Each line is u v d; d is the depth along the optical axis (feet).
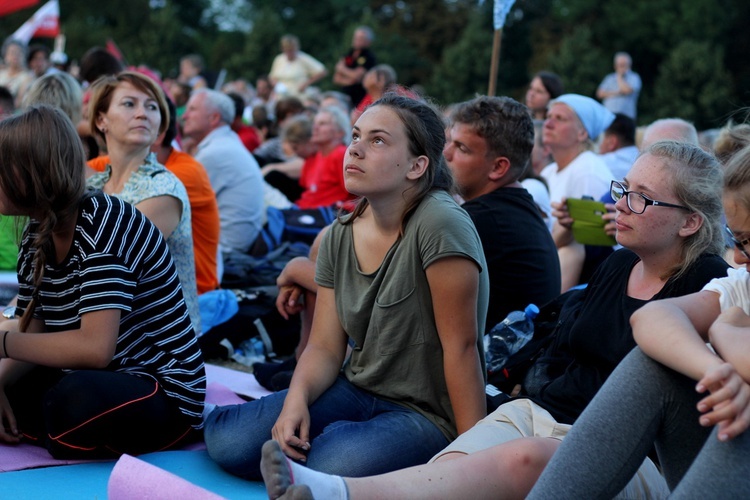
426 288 9.81
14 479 9.83
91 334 10.09
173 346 10.82
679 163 9.28
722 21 117.91
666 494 8.61
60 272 10.44
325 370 10.29
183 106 38.65
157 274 10.69
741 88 115.65
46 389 11.09
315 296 12.71
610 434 7.63
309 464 9.43
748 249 7.78
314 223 21.67
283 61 59.41
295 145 29.01
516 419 9.34
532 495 7.72
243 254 20.42
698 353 7.27
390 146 9.73
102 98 13.71
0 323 11.78
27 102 18.51
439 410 10.04
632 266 9.73
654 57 124.06
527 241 12.58
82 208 10.29
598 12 127.75
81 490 9.61
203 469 10.43
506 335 11.62
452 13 137.80
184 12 164.76
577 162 19.79
